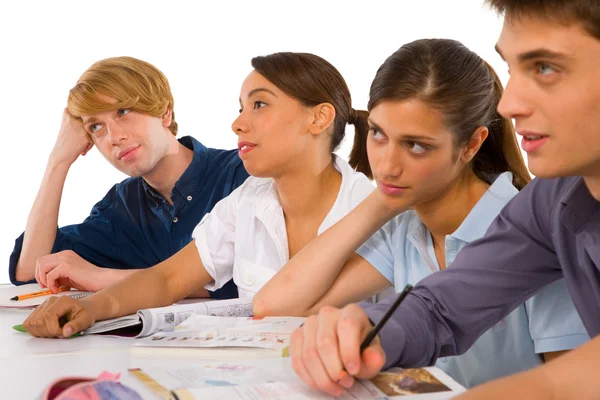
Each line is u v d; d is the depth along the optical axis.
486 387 0.68
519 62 0.78
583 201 0.93
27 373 1.02
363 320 0.88
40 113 3.38
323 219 1.61
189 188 2.08
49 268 1.80
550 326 1.19
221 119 3.42
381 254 1.43
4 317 1.51
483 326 1.07
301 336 0.88
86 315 1.32
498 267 1.04
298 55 1.58
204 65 3.39
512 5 0.77
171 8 3.37
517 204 1.05
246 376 0.92
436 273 1.07
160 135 2.02
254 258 1.65
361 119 1.66
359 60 3.37
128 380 0.93
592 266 0.96
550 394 0.68
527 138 0.79
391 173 1.18
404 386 0.86
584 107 0.75
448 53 1.18
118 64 1.96
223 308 1.39
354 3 3.35
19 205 3.41
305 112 1.56
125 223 2.15
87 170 3.44
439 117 1.14
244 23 3.38
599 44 0.74
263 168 1.57
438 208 1.29
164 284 1.61
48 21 3.35
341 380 0.83
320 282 1.39
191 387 0.87
